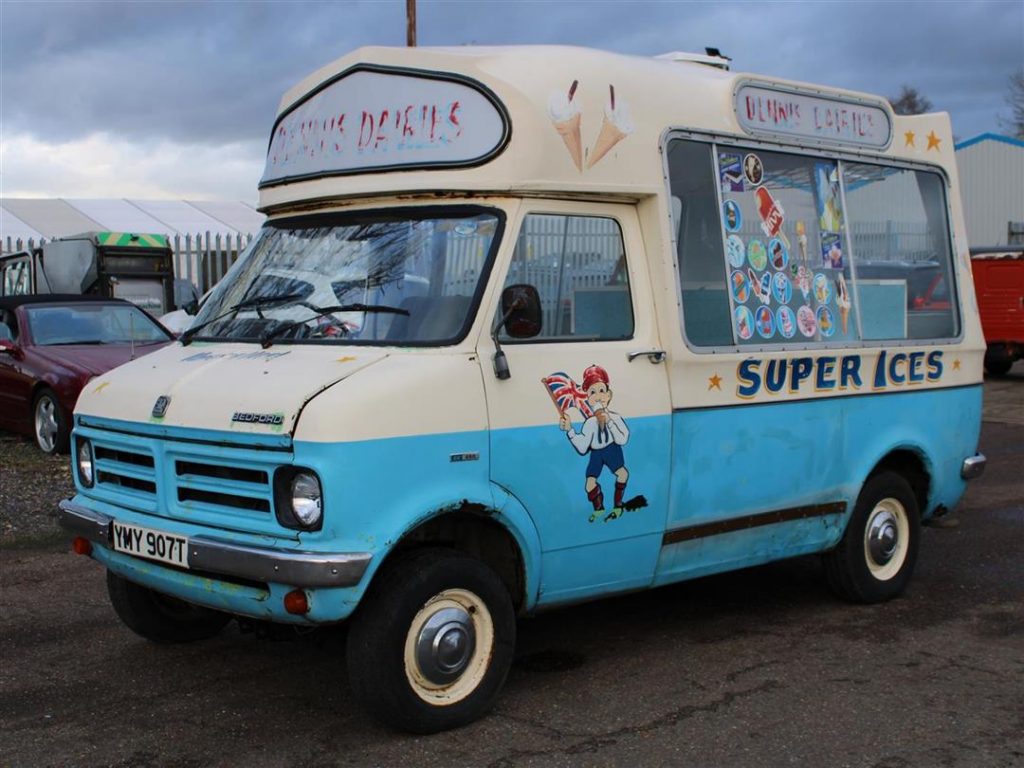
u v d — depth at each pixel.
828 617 6.56
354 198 5.31
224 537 4.52
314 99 5.58
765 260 6.08
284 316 5.21
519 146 4.97
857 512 6.62
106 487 5.19
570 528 5.06
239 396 4.58
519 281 4.97
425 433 4.51
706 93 5.91
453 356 4.70
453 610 4.70
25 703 5.07
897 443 6.73
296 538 4.34
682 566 5.67
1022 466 12.00
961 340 7.23
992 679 5.50
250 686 5.31
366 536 4.32
